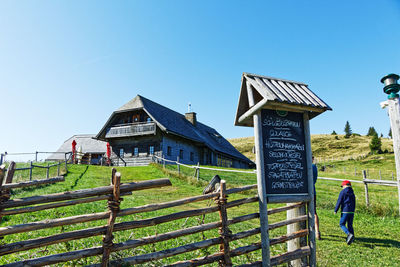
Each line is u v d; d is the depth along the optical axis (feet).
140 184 13.69
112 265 13.15
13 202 11.69
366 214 37.22
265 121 18.10
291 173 17.99
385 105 20.71
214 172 82.38
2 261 15.67
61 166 79.10
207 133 156.35
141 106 101.24
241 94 20.12
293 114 19.02
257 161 17.21
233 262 18.03
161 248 19.19
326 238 25.16
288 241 18.58
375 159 228.63
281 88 18.71
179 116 140.05
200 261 14.87
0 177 11.51
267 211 16.78
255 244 16.51
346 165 212.43
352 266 18.75
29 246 11.84
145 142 103.40
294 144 18.53
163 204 14.34
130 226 13.57
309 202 18.16
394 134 19.65
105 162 111.24
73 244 19.01
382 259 20.22
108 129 107.24
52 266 14.85
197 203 41.27
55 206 12.38
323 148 342.64
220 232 15.64
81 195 12.71
